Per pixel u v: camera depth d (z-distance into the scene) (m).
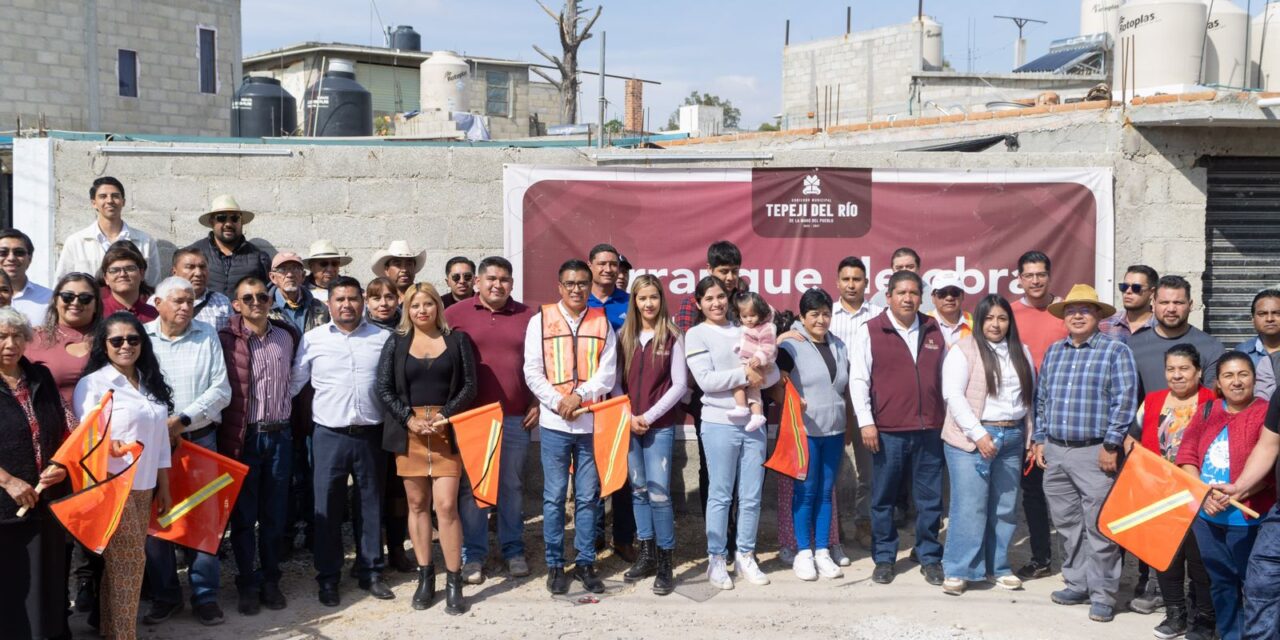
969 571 6.36
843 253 8.11
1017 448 6.38
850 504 8.18
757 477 6.54
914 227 8.12
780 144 12.64
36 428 5.03
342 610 6.11
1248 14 10.54
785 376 6.59
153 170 7.98
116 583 5.32
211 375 5.81
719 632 5.76
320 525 6.17
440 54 21.31
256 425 6.04
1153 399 5.93
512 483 6.61
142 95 26.92
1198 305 8.35
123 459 5.19
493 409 6.14
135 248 6.29
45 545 5.09
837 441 6.74
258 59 31.66
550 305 6.52
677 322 7.26
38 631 5.05
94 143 7.93
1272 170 8.52
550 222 8.01
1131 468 5.64
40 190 7.88
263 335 6.15
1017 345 6.35
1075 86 18.64
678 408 6.57
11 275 6.28
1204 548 5.47
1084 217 8.14
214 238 7.35
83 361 5.59
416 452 6.03
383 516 7.00
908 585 6.55
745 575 6.60
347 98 14.92
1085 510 6.02
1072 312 6.07
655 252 8.06
